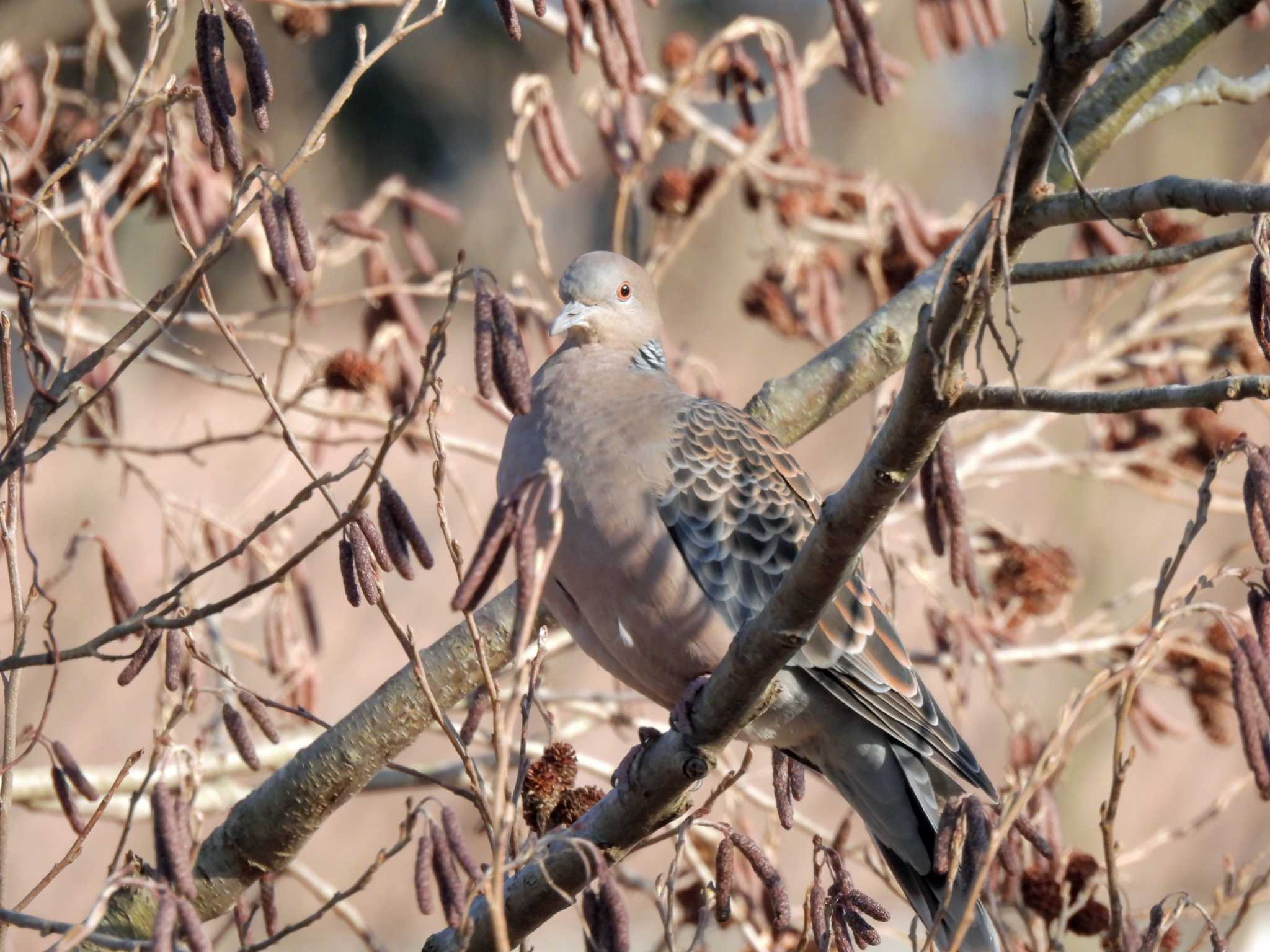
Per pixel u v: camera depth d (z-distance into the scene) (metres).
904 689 8.44
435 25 32.47
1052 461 12.34
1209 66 8.52
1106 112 7.92
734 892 9.35
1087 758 16.30
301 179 32.50
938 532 8.00
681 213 11.98
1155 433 12.87
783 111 10.65
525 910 6.59
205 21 6.10
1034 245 24.42
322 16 11.98
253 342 26.45
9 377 6.46
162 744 6.29
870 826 8.66
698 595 8.10
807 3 32.53
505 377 5.24
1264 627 5.90
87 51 10.97
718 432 8.64
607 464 8.11
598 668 17.70
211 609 5.74
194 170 10.20
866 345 9.34
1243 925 13.89
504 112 33.09
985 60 29.97
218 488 21.41
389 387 10.22
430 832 5.90
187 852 5.02
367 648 18.70
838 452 22.30
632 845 6.66
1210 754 19.84
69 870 16.53
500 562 4.78
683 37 12.52
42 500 18.98
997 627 11.31
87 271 8.93
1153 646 5.88
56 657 5.89
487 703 7.14
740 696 6.28
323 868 18.09
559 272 32.19
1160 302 12.92
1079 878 8.98
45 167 10.64
